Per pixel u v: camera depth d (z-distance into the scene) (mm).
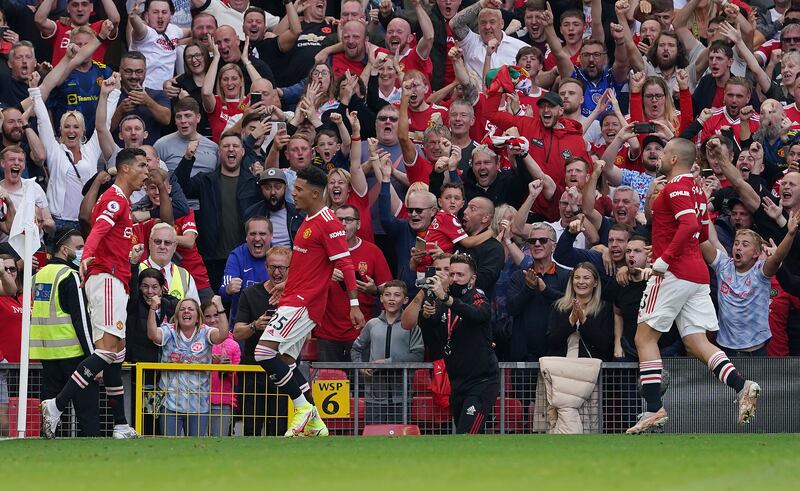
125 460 23609
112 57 55688
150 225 43906
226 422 36750
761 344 40094
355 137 44812
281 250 39344
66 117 47312
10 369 36156
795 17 57062
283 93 53438
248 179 46250
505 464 21812
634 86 50156
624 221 44281
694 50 55781
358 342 39906
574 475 19469
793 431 37312
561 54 52625
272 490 17172
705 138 50031
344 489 17234
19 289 40812
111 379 33719
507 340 40812
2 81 49906
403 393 37156
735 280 40250
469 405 35719
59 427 35906
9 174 45062
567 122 47969
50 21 54594
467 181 46375
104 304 33125
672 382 37469
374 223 45656
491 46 52312
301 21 56344
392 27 52375
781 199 43438
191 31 54750
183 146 48344
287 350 34562
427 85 52156
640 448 26531
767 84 53125
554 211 46688
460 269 35938
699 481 18469
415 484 17984
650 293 33156
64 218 46906
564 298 38562
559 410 36969
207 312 39125
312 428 34688
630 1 56312
